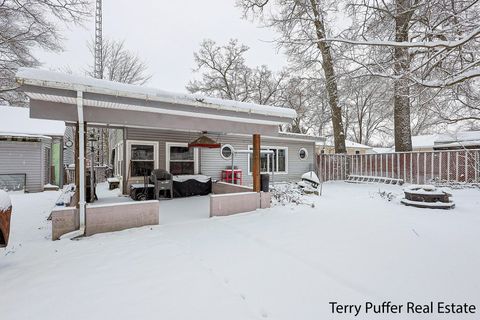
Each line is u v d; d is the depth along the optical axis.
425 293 2.47
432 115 8.43
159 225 4.97
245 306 2.27
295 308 2.24
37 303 2.32
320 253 3.48
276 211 6.26
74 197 6.11
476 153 8.61
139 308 2.23
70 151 15.73
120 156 9.81
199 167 10.12
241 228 4.77
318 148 25.28
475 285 2.61
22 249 3.72
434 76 6.53
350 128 32.22
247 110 5.39
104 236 4.30
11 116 11.72
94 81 3.90
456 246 3.70
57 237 4.23
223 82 24.17
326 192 9.45
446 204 6.26
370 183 11.30
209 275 2.85
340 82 10.34
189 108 4.86
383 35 6.86
